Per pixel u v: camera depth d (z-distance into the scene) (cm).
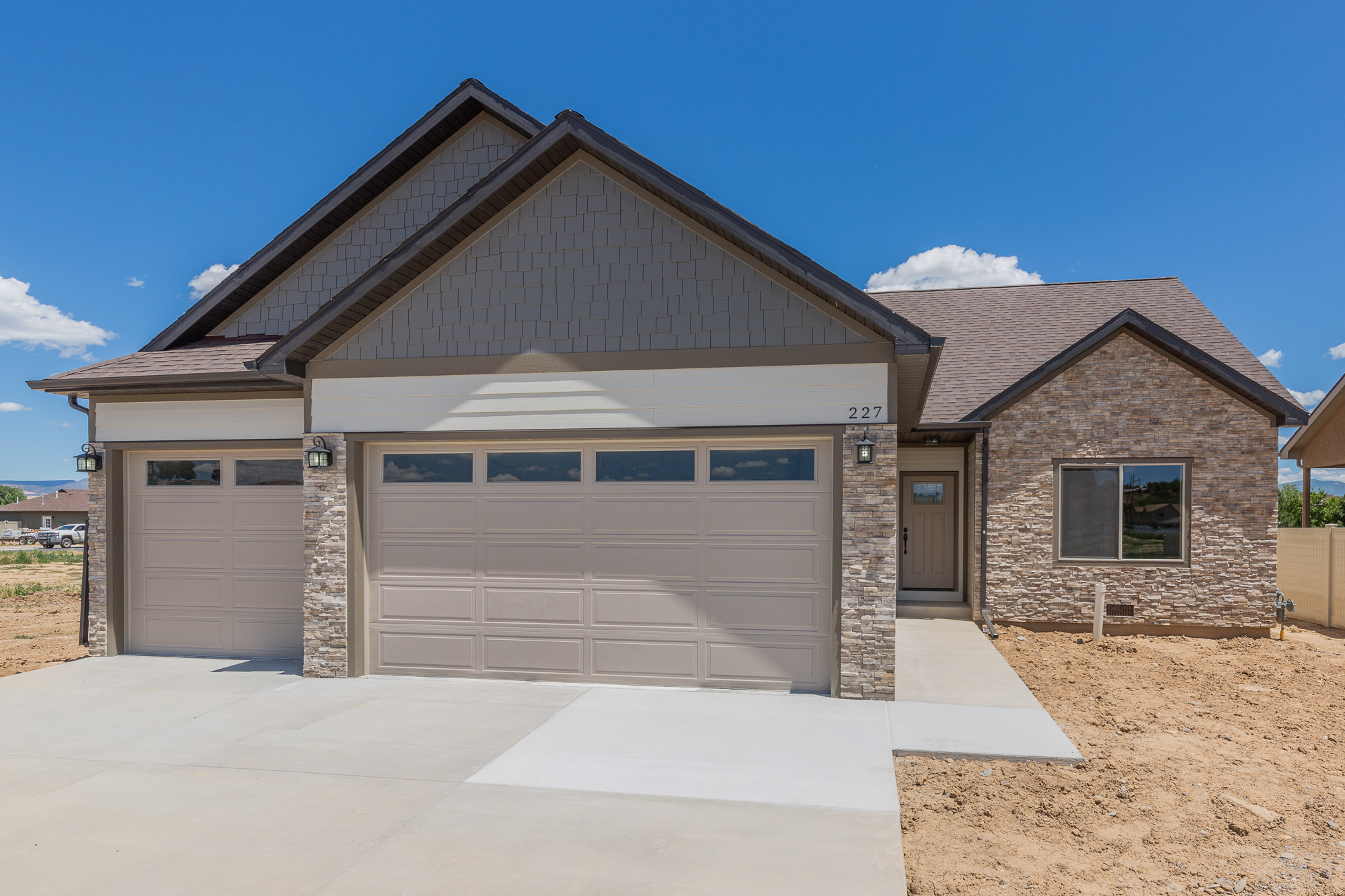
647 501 885
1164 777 629
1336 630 1402
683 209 863
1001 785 609
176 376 978
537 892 439
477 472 926
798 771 619
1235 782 623
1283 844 519
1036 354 1491
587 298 884
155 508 1093
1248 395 1248
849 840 504
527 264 898
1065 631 1298
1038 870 482
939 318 1683
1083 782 617
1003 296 1727
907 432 1364
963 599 1464
